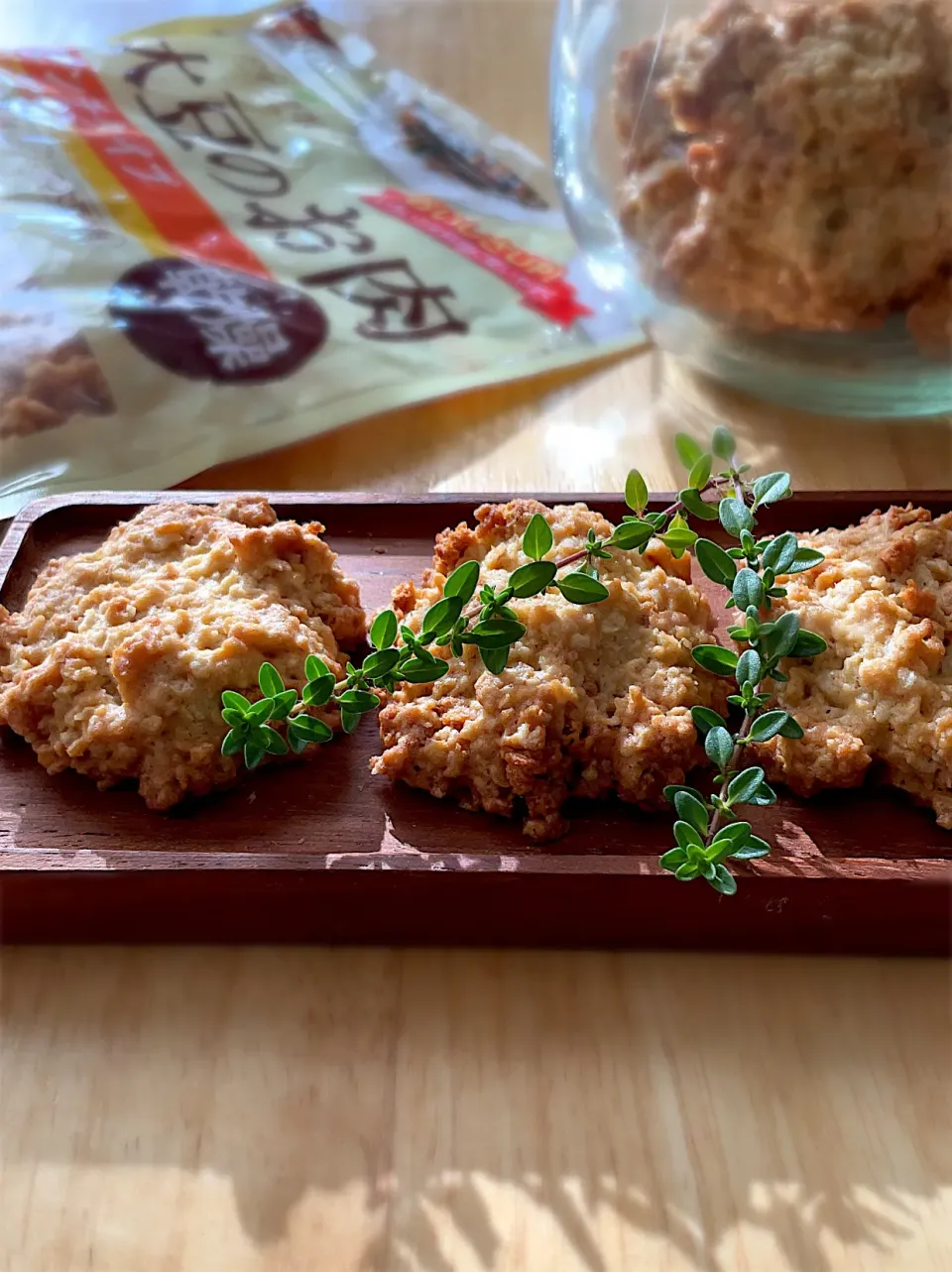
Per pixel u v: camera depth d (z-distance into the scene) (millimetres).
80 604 151
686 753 136
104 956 137
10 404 200
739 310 198
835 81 172
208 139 261
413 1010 132
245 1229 114
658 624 146
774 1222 115
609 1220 115
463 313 234
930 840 135
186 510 165
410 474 204
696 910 130
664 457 208
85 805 138
